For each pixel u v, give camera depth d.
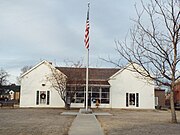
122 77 44.84
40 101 43.88
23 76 43.97
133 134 14.42
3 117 24.55
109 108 43.75
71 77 43.91
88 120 21.33
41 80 43.88
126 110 41.31
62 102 43.75
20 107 43.28
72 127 16.88
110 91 44.47
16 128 16.41
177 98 52.66
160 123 20.44
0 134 13.89
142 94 44.78
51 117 24.97
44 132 14.80
